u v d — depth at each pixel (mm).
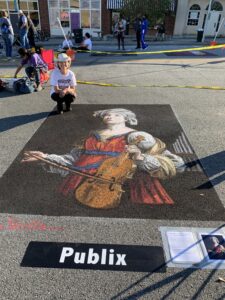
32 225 2840
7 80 7301
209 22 23172
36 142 4500
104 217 2941
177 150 4238
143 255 2504
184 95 6895
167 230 2770
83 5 21344
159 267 2395
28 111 5898
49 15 21625
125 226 2824
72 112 5777
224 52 13695
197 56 12508
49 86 7715
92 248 2574
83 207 3080
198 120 5371
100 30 22203
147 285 2242
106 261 2447
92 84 7918
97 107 6059
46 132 4859
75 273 2346
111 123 5188
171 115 5594
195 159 4000
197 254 2514
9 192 3318
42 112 5820
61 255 2508
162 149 4266
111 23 22141
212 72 9320
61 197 3232
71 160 3961
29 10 21391
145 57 12289
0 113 5809
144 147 4301
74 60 11625
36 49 8445
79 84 7934
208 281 2273
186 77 8672
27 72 7344
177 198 3213
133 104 6242
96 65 10578
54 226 2826
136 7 20438
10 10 21234
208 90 7312
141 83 8000
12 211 3025
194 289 2211
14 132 4883
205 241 2648
